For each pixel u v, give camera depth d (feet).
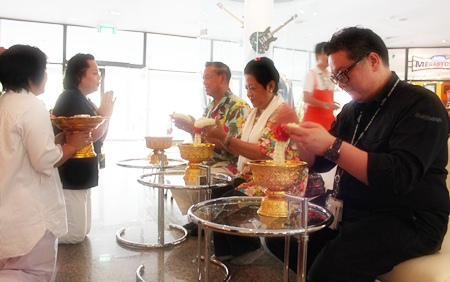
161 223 8.71
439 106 4.43
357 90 4.75
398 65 30.53
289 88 9.89
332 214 4.79
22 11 22.06
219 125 6.90
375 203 4.79
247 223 4.38
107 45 26.94
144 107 28.32
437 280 4.20
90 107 9.00
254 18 13.80
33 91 5.80
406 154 4.16
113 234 9.70
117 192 14.97
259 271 7.44
